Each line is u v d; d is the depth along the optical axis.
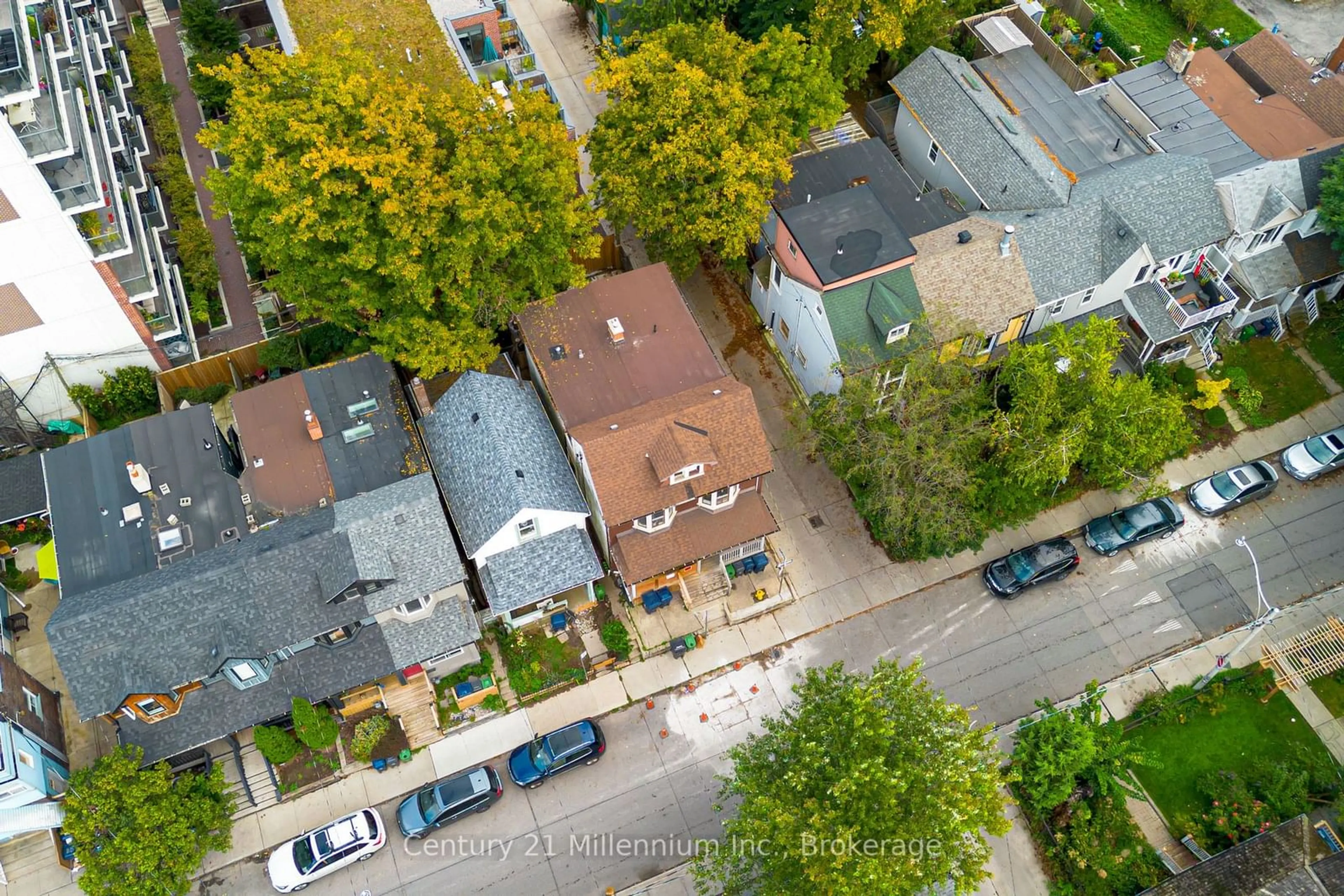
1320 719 42.47
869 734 32.25
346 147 39.19
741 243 48.09
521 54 65.19
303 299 45.91
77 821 36.91
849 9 52.38
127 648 38.31
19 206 41.34
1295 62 56.38
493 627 45.06
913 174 59.28
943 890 36.25
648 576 42.94
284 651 40.47
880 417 44.31
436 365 43.53
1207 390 49.94
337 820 40.50
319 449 44.66
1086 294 49.62
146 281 48.19
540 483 42.59
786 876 32.31
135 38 63.91
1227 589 45.97
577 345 46.56
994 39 60.22
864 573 46.81
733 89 46.91
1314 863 36.28
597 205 56.16
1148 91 56.22
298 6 56.88
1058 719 39.25
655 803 41.16
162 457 44.12
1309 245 51.56
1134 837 39.62
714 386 44.69
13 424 47.59
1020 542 47.62
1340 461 48.19
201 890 39.22
